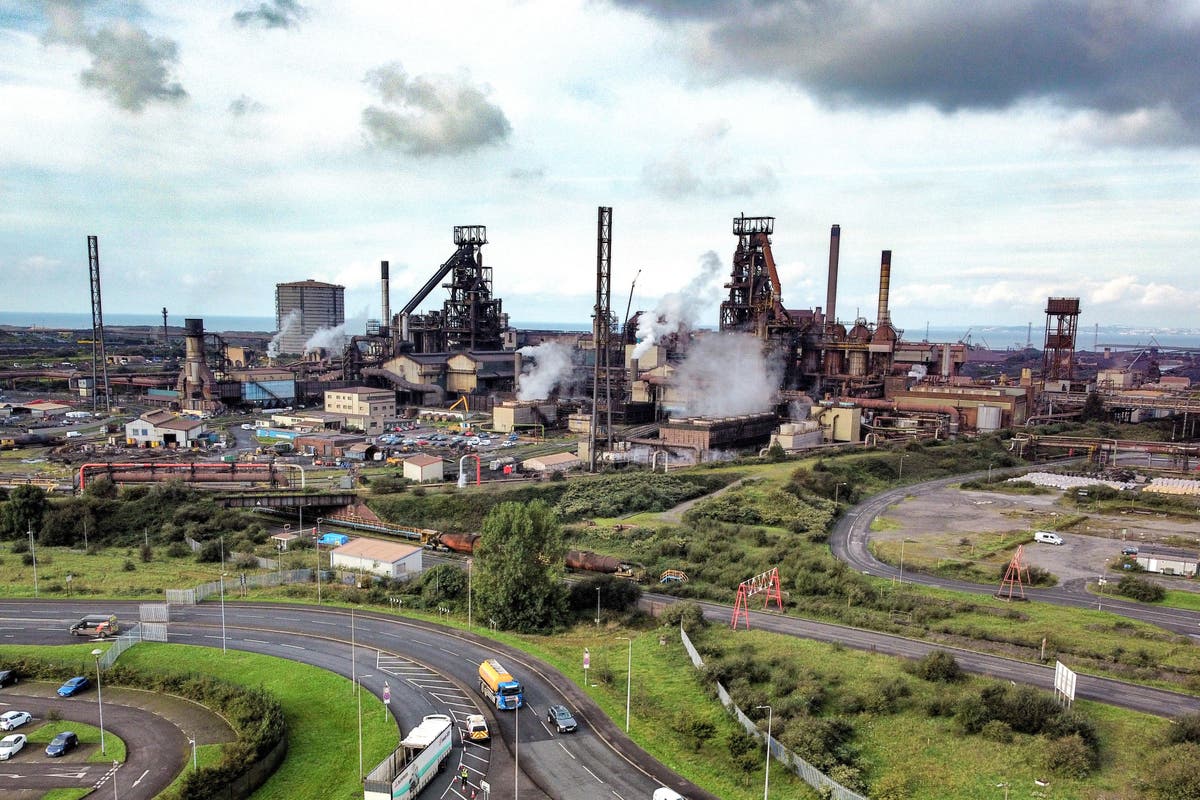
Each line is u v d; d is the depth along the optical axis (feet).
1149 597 375.66
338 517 568.82
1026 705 248.32
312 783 225.35
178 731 254.88
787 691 274.77
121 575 423.64
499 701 267.39
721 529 515.50
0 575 422.00
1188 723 234.58
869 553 469.57
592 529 520.83
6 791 219.20
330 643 329.31
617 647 329.11
